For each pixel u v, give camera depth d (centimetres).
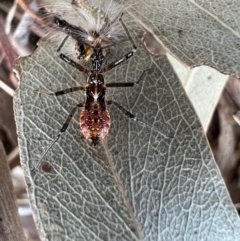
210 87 6
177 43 5
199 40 5
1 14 7
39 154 5
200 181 5
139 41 5
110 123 5
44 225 5
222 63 5
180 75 6
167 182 5
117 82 5
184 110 5
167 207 5
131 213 5
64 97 5
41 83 5
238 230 5
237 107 6
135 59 5
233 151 6
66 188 5
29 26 6
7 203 5
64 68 5
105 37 5
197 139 5
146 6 5
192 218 5
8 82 7
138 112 5
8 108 7
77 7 5
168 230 5
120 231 5
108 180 5
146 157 5
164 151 5
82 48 5
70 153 5
